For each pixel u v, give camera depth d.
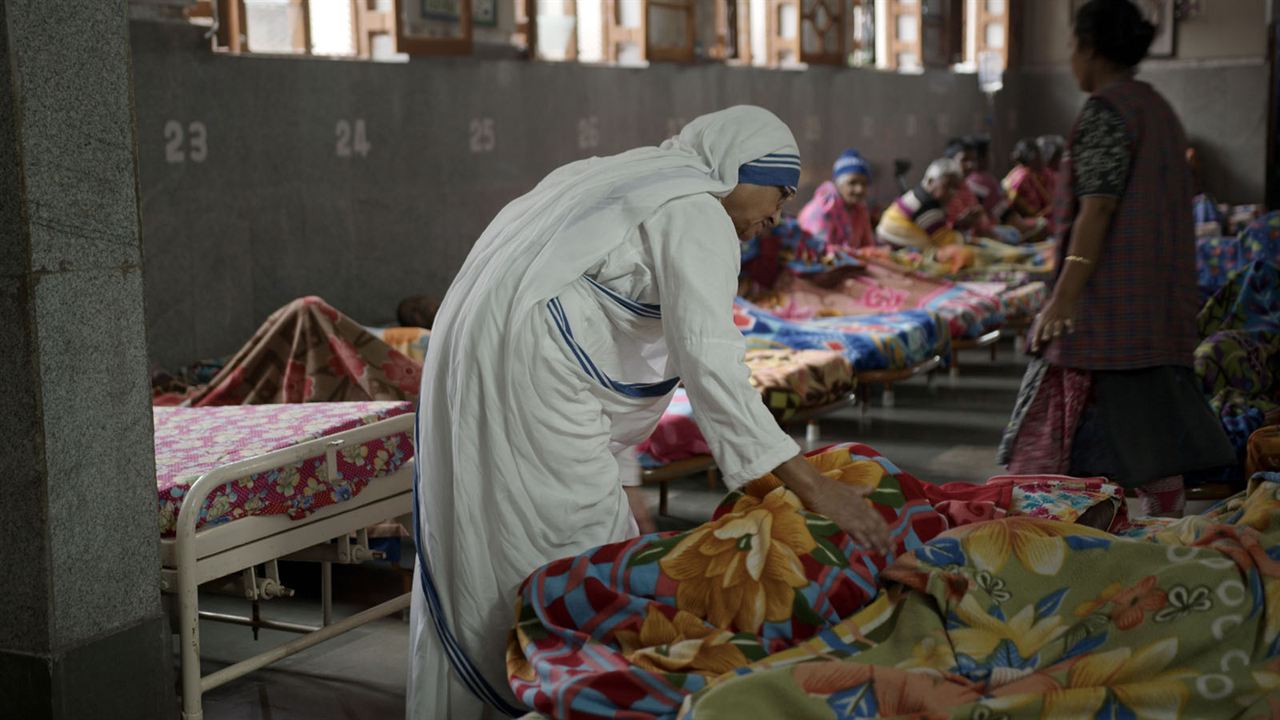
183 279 5.79
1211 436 3.54
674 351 2.53
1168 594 2.36
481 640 2.70
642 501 2.93
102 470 2.76
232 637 3.88
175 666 3.63
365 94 6.74
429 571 2.78
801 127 11.02
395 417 3.53
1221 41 14.20
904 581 2.42
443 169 7.30
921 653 2.34
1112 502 2.97
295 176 6.36
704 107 9.71
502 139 7.73
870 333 6.84
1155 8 14.46
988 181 11.58
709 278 2.49
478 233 7.59
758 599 2.37
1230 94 14.20
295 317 4.66
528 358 2.56
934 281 8.16
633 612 2.42
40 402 2.62
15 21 2.55
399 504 3.62
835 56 11.30
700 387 2.48
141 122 5.54
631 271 2.59
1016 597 2.40
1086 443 3.62
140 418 2.84
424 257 7.20
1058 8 14.98
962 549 2.45
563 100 8.24
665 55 9.14
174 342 5.77
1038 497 2.96
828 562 2.40
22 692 2.70
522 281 2.59
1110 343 3.53
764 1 10.78
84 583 2.73
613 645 2.44
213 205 5.92
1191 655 2.31
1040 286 8.77
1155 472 3.53
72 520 2.70
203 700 3.39
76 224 2.68
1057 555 2.45
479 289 2.66
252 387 4.73
